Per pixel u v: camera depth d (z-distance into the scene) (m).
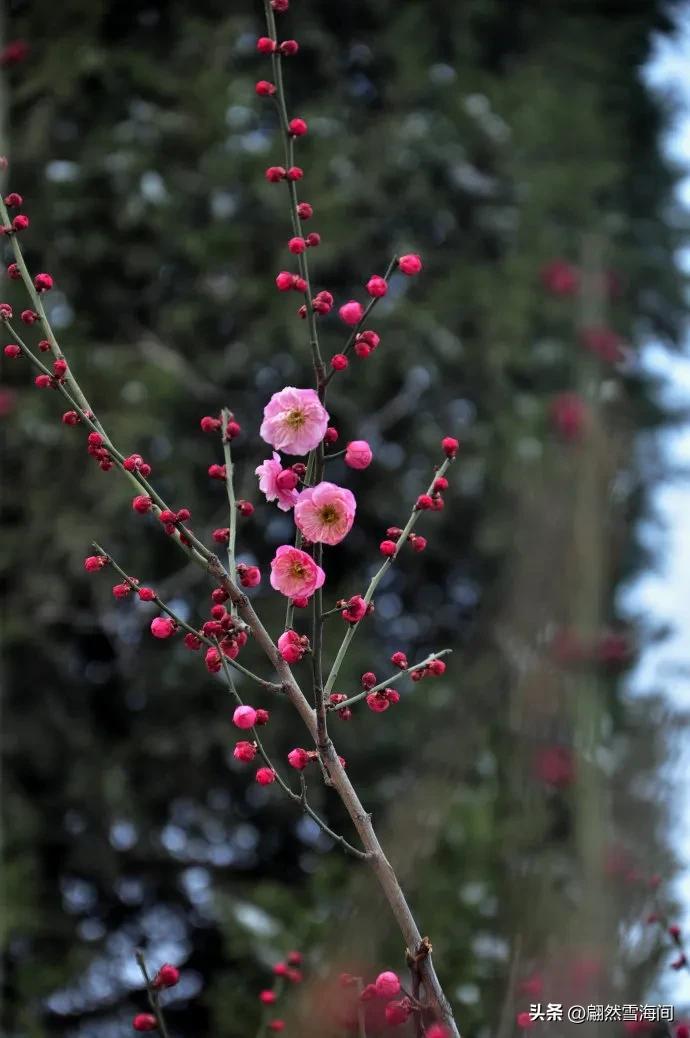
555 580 2.66
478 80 7.52
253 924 5.17
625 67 8.55
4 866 5.55
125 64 6.98
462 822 4.12
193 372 6.70
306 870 6.21
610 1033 1.90
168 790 6.22
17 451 6.35
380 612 6.65
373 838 1.73
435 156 7.12
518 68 7.91
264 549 6.52
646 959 2.03
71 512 6.18
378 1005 2.24
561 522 2.74
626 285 7.32
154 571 6.40
